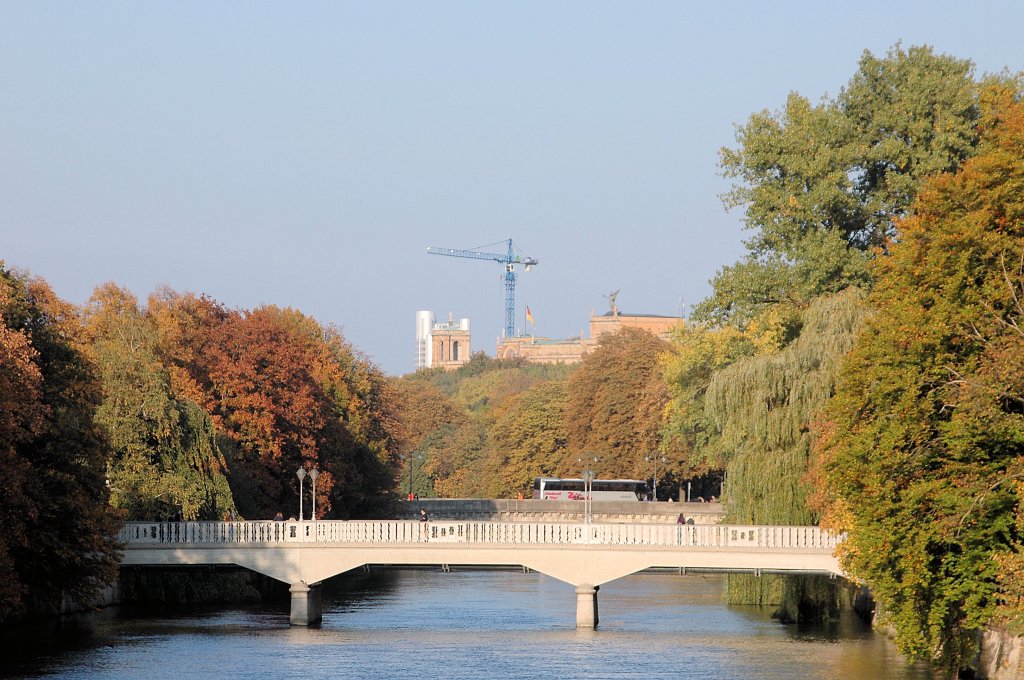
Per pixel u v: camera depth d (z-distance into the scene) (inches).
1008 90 3671.3
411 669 4463.6
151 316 7598.4
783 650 4842.5
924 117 6343.5
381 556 5487.2
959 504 3267.7
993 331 3243.1
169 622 5639.8
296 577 5521.7
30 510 4301.2
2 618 4483.3
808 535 5201.8
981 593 3329.2
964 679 3929.6
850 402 3713.1
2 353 4325.8
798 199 6363.2
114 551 5137.8
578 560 5423.2
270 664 4552.2
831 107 6560.0
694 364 7268.7
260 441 7662.4
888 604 3804.1
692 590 7593.5
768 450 5482.3
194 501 6028.5
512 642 5083.7
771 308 6530.5
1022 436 3186.5
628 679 4261.8
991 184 3371.1
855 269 6107.3
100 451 4990.2
